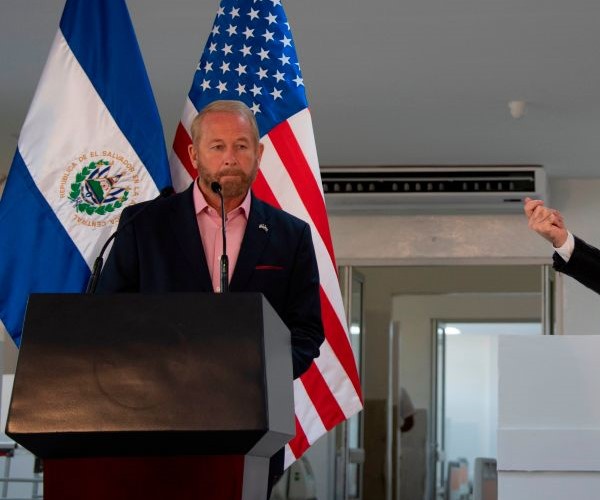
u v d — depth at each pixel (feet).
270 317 6.92
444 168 30.45
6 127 27.27
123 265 10.34
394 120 26.61
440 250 32.32
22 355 6.52
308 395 13.88
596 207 31.35
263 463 7.61
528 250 31.99
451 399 50.75
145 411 6.41
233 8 14.46
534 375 11.61
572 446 11.45
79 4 13.89
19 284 13.25
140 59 13.84
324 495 32.27
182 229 10.46
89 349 6.53
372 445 32.99
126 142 13.57
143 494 6.81
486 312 32.22
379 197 30.60
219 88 14.17
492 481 33.09
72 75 13.70
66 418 6.39
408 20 20.59
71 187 13.46
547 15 20.21
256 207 10.73
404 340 32.76
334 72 23.52
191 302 6.67
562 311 31.32
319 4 19.97
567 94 24.49
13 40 21.70
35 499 21.59
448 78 23.71
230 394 6.47
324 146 29.01
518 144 28.35
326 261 13.84
